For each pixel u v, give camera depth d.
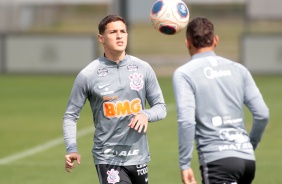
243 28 149.12
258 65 77.19
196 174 29.02
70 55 80.25
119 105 18.42
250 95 16.55
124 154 18.50
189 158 15.89
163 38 132.75
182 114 15.85
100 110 18.53
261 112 16.44
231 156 15.93
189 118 15.80
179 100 15.99
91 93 18.53
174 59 98.69
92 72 18.47
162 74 80.94
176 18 18.86
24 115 47.94
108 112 18.42
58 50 80.44
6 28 99.56
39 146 36.16
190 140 15.80
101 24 18.44
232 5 162.62
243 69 16.72
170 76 78.38
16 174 29.50
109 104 18.41
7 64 81.69
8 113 49.12
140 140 18.58
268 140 36.53
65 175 29.17
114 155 18.50
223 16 162.50
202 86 16.22
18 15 100.44
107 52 18.55
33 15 110.81
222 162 15.91
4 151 34.91
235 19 159.88
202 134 16.20
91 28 150.50
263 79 72.50
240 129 16.31
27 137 39.06
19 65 81.38
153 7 19.16
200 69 16.38
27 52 81.06
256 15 81.69
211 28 16.64
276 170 29.48
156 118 18.50
